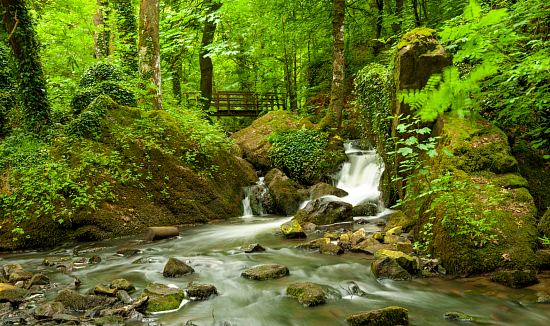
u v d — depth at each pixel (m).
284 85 22.44
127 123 10.58
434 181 5.66
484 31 4.01
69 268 6.11
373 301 4.48
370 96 11.11
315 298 4.44
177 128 11.28
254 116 20.98
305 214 8.94
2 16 9.81
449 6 11.98
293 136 13.51
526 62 5.14
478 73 2.53
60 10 16.20
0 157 8.93
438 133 7.64
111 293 4.79
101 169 9.16
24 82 9.81
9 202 7.99
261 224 9.56
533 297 4.27
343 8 13.05
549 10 5.65
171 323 4.01
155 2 12.36
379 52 17.14
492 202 5.56
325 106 17.39
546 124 7.04
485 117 7.84
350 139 13.62
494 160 6.51
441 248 5.46
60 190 8.38
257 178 12.91
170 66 17.97
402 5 15.84
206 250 7.20
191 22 16.80
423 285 4.86
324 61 19.81
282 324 3.97
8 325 4.00
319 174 12.20
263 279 5.33
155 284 4.97
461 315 3.94
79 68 16.22
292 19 16.86
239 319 4.11
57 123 10.44
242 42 19.50
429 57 7.63
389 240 6.54
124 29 17.27
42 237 7.71
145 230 8.82
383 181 9.84
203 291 4.76
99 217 8.31
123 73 13.08
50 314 4.16
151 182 9.66
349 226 8.32
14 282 5.42
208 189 10.56
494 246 5.09
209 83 19.08
